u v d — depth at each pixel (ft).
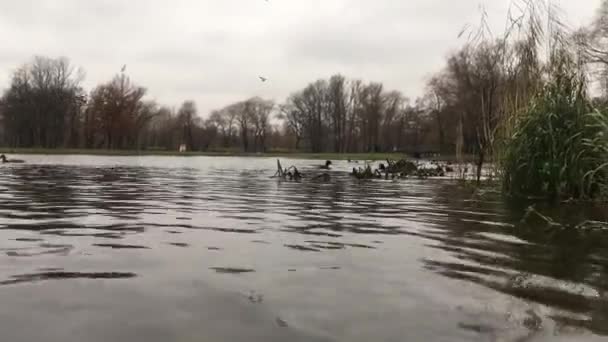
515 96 33.88
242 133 307.58
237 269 12.88
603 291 11.18
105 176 54.65
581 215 23.61
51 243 15.87
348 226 20.18
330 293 10.93
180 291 10.94
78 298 10.36
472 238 17.62
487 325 9.12
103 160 127.85
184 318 9.34
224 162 124.98
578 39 32.91
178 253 14.66
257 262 13.67
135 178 51.67
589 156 29.45
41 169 70.49
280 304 10.17
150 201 28.84
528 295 10.86
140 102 256.93
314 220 21.81
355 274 12.51
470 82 131.54
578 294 10.96
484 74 40.47
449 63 156.04
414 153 184.65
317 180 52.19
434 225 20.57
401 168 70.13
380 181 51.67
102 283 11.44
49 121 250.98
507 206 27.43
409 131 269.03
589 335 8.71
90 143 255.29
